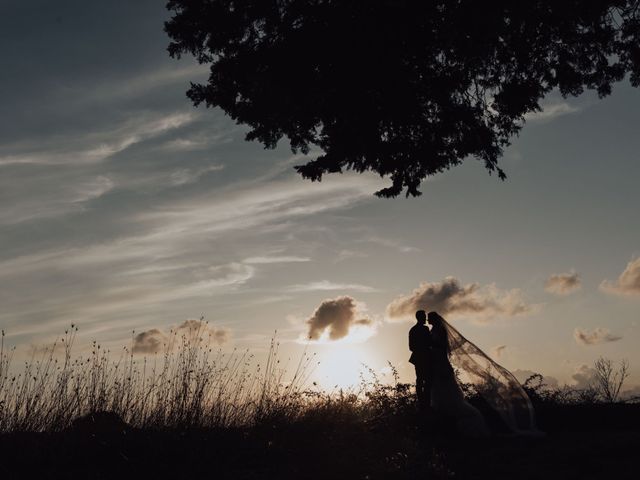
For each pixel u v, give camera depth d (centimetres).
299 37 1184
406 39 1200
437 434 1052
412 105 1257
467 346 1100
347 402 1078
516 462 800
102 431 840
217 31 1255
